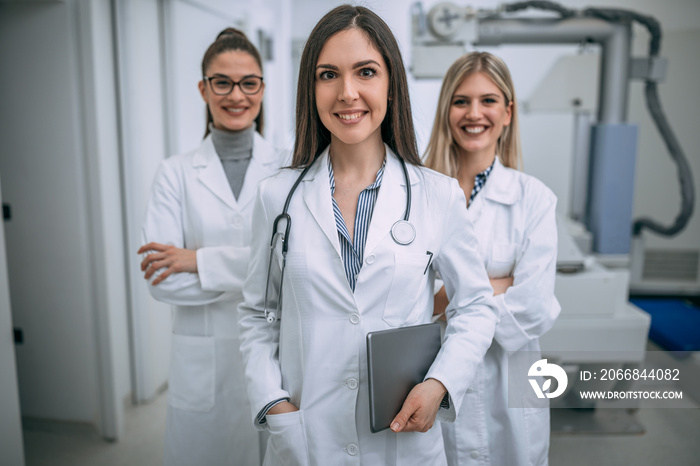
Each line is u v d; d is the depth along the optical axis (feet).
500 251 4.16
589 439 6.64
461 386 2.91
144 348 7.33
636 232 10.66
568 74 7.87
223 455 4.60
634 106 11.40
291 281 2.99
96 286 6.52
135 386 7.41
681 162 9.01
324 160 3.18
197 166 4.74
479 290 3.20
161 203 4.62
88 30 6.14
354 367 2.92
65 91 6.28
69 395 6.81
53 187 6.47
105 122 6.45
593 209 8.24
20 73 6.35
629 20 8.02
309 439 2.94
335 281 2.92
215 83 4.60
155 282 4.42
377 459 2.98
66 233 6.52
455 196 3.14
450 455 4.01
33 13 6.21
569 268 6.36
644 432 6.77
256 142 4.95
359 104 2.81
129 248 6.97
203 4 8.52
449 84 4.39
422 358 2.95
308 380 2.96
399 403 2.85
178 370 4.58
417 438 2.99
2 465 5.31
